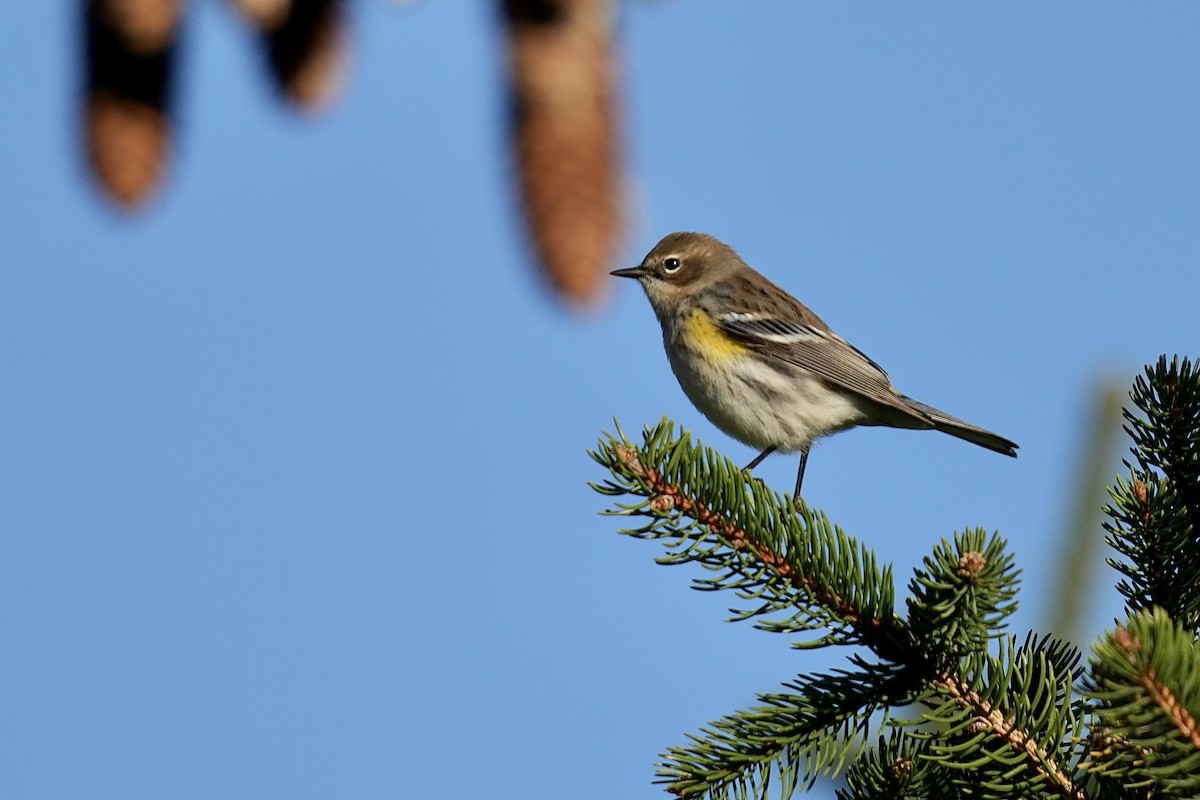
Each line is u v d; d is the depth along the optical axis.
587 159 6.93
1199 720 6.66
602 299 6.95
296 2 7.58
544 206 6.91
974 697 8.62
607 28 7.02
